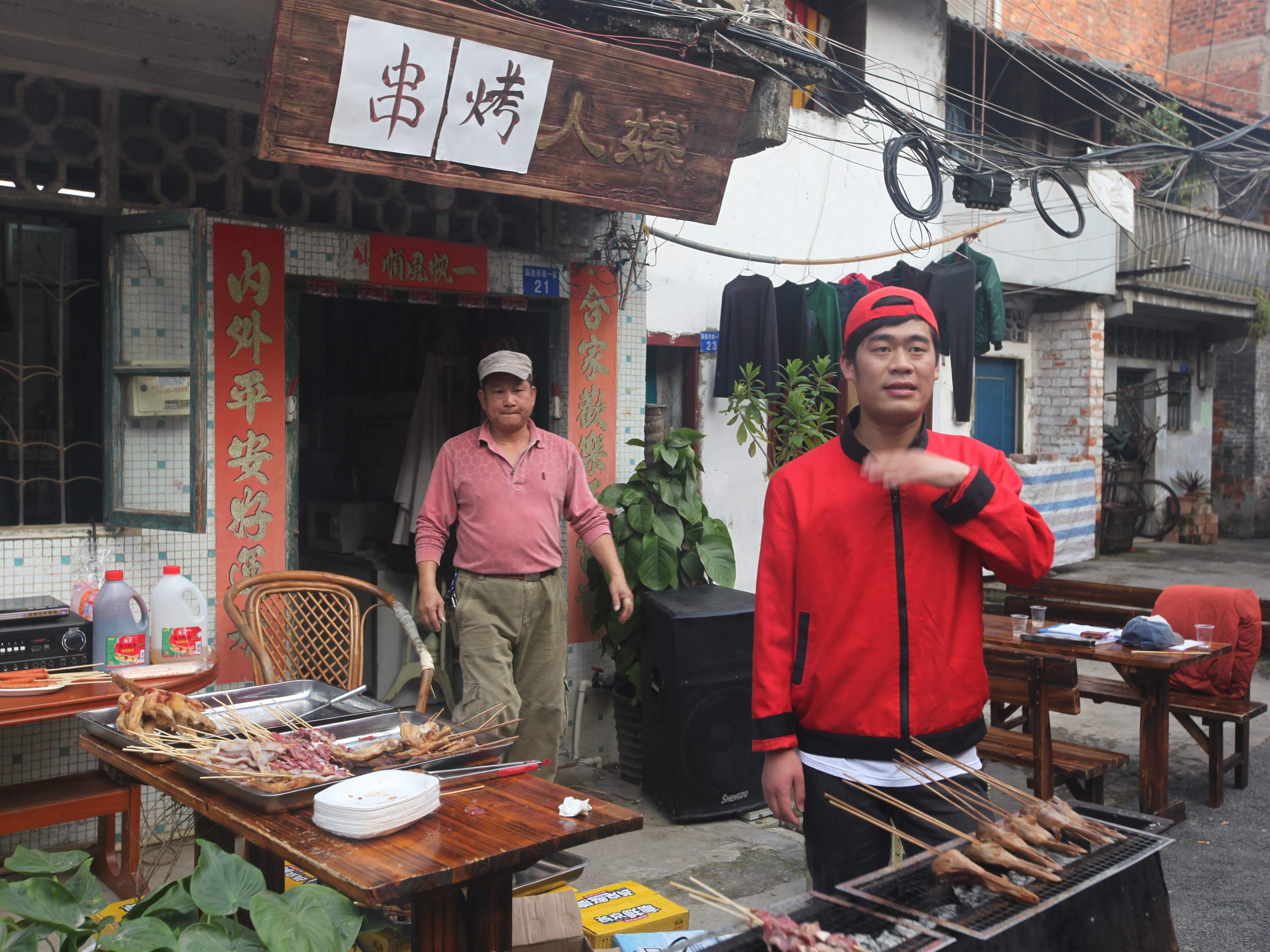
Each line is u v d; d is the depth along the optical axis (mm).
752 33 4340
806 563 2432
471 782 2383
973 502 2252
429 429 5711
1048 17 13312
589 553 5406
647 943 2527
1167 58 15633
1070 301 12008
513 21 3645
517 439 4301
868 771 2383
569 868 2861
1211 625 5270
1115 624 5684
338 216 4699
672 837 4465
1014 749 4535
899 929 1735
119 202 4148
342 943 1681
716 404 7656
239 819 2133
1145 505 14266
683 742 4574
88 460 4266
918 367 2328
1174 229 12727
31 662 3385
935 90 9625
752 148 4770
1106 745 6008
